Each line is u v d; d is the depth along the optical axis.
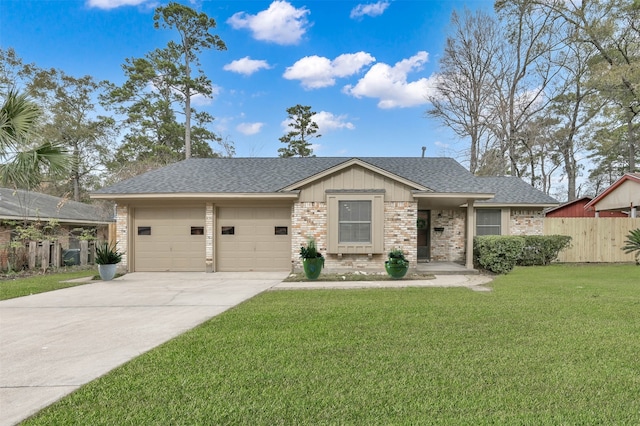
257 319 5.49
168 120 28.05
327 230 11.30
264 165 14.63
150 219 12.15
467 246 11.55
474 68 24.45
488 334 4.62
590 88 20.23
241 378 3.33
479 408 2.77
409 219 11.38
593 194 31.19
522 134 24.22
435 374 3.39
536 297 7.03
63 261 13.85
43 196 19.42
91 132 27.20
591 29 19.58
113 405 2.85
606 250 13.59
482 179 15.83
